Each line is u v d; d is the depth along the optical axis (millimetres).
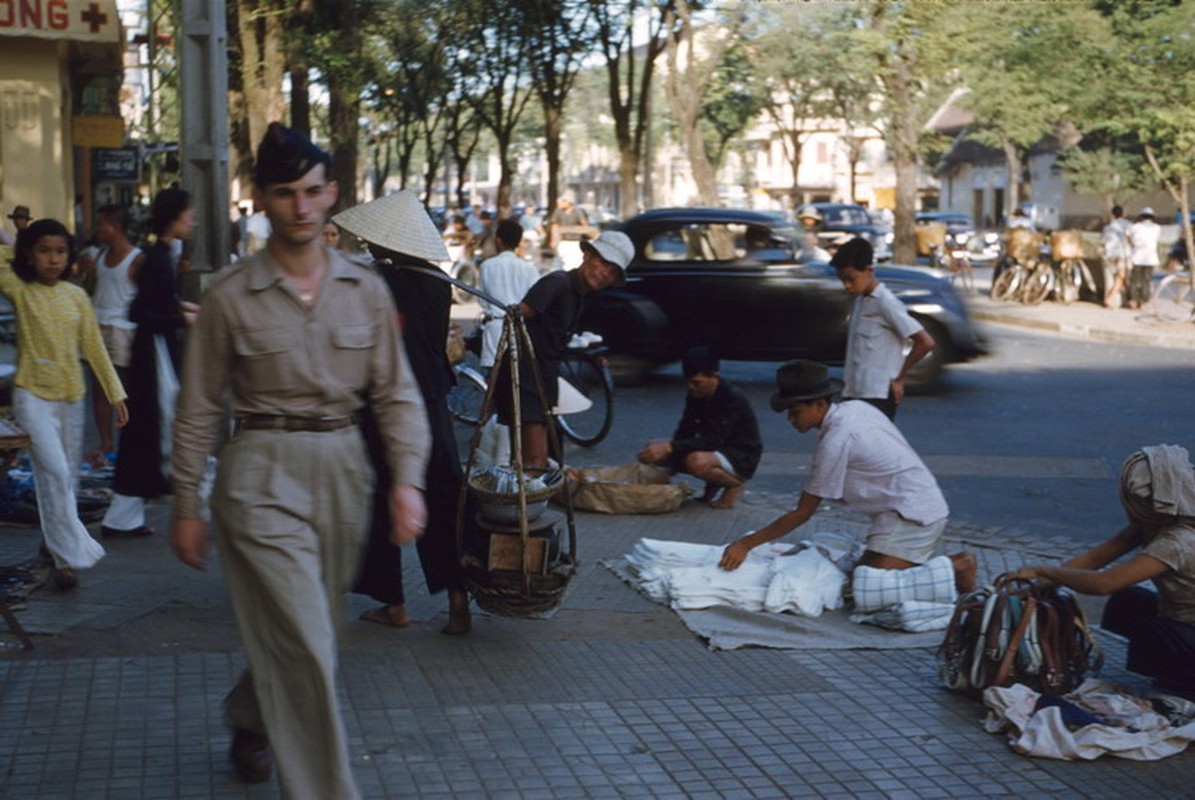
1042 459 11367
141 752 4578
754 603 6535
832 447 6551
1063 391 15359
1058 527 9047
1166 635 5320
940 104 56750
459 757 4648
